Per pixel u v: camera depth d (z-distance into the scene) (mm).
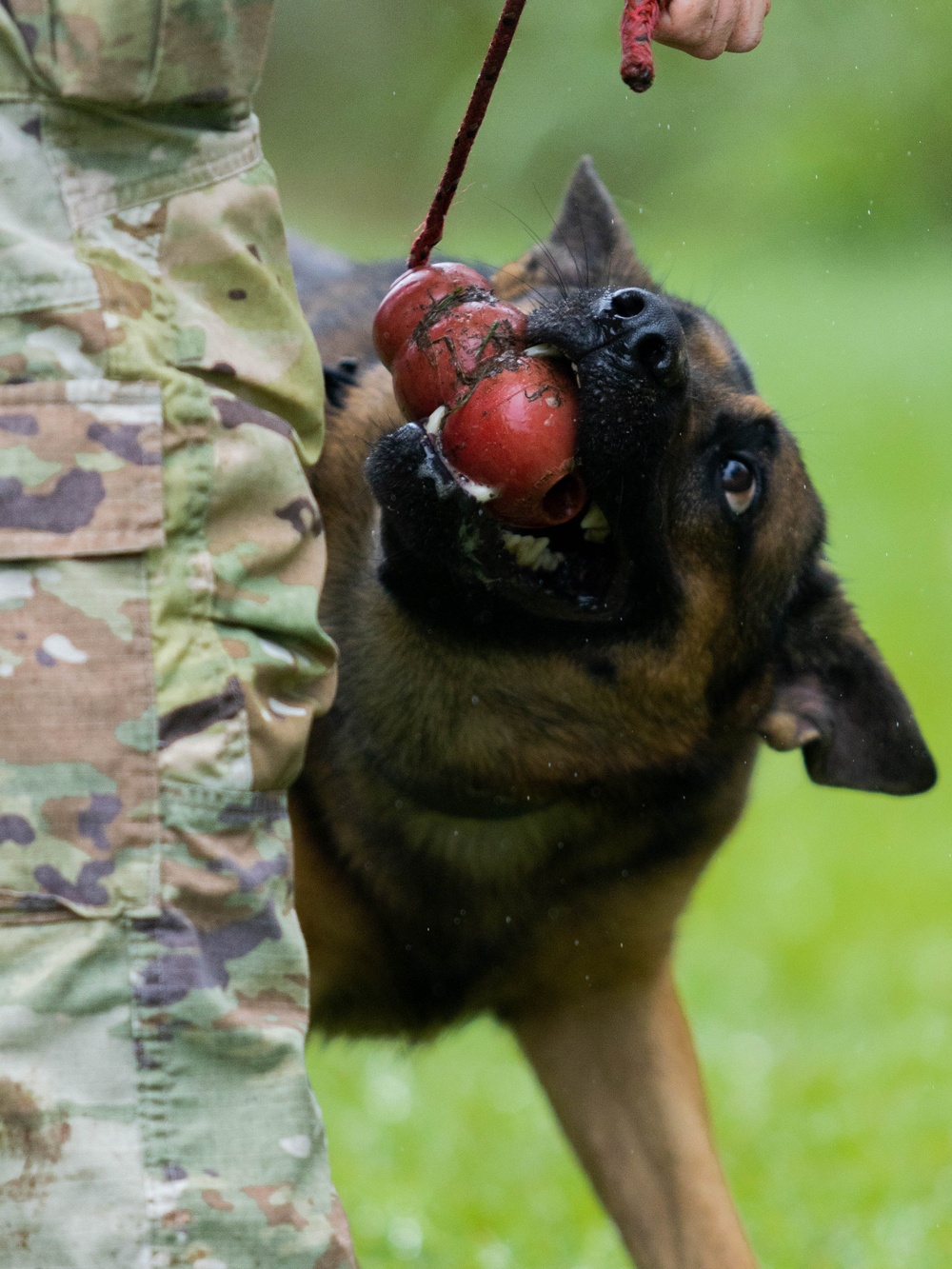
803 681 7145
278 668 4137
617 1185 6742
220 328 4137
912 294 36875
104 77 3938
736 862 12133
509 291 7160
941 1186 7734
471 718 6184
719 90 41094
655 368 5484
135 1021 3820
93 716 3861
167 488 3959
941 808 13094
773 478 6738
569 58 38656
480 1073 9250
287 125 42781
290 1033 3996
